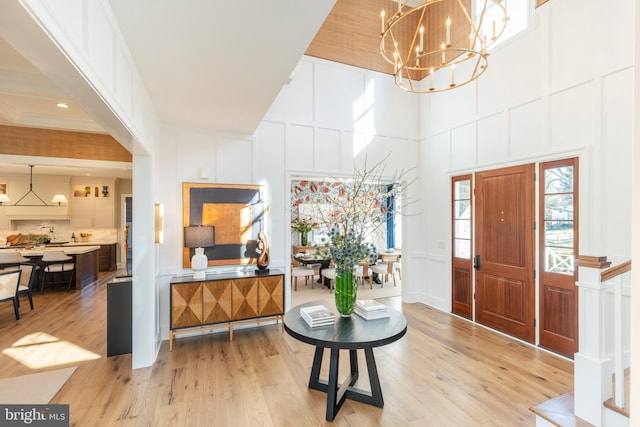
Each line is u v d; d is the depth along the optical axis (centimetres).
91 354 361
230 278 398
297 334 242
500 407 263
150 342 333
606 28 322
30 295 519
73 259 662
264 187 463
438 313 514
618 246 312
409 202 574
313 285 698
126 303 361
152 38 224
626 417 203
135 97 261
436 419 248
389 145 560
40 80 312
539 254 385
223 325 396
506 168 425
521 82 404
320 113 509
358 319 274
